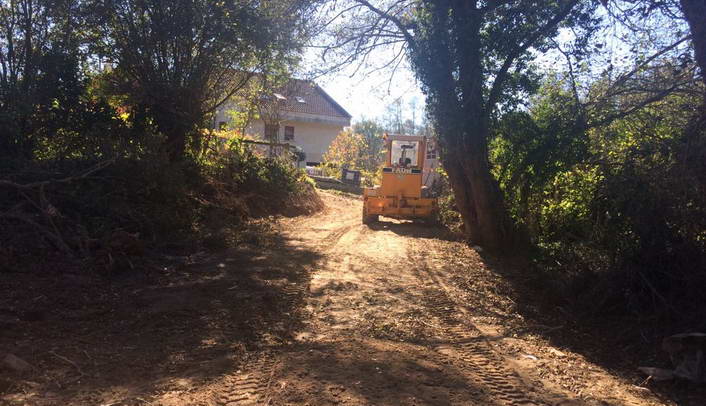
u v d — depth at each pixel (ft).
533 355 19.47
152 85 42.60
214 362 16.80
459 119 34.99
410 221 62.59
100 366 16.08
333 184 108.17
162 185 36.19
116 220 31.19
